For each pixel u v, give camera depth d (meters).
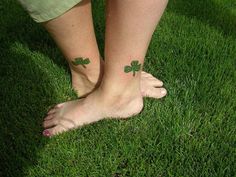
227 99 0.63
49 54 0.71
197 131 0.59
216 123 0.59
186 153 0.55
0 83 0.65
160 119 0.60
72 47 0.55
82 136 0.57
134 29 0.49
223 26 0.81
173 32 0.78
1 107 0.61
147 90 0.64
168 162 0.54
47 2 0.47
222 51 0.73
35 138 0.58
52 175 0.53
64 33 0.52
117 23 0.49
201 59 0.71
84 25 0.53
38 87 0.65
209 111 0.61
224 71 0.69
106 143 0.57
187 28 0.78
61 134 0.58
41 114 0.61
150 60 0.71
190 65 0.70
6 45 0.74
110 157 0.54
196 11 0.85
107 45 0.52
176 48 0.73
